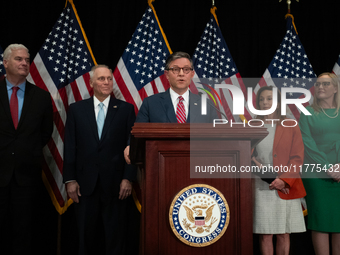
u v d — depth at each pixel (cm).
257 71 374
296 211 246
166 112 216
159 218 136
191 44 369
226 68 353
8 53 266
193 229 135
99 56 354
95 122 278
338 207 251
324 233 256
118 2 365
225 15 379
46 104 275
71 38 340
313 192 257
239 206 139
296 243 347
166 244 135
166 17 371
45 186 319
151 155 137
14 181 256
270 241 244
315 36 384
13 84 271
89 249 274
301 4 385
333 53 381
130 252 335
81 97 329
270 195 238
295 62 366
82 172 269
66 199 318
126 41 362
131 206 338
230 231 139
